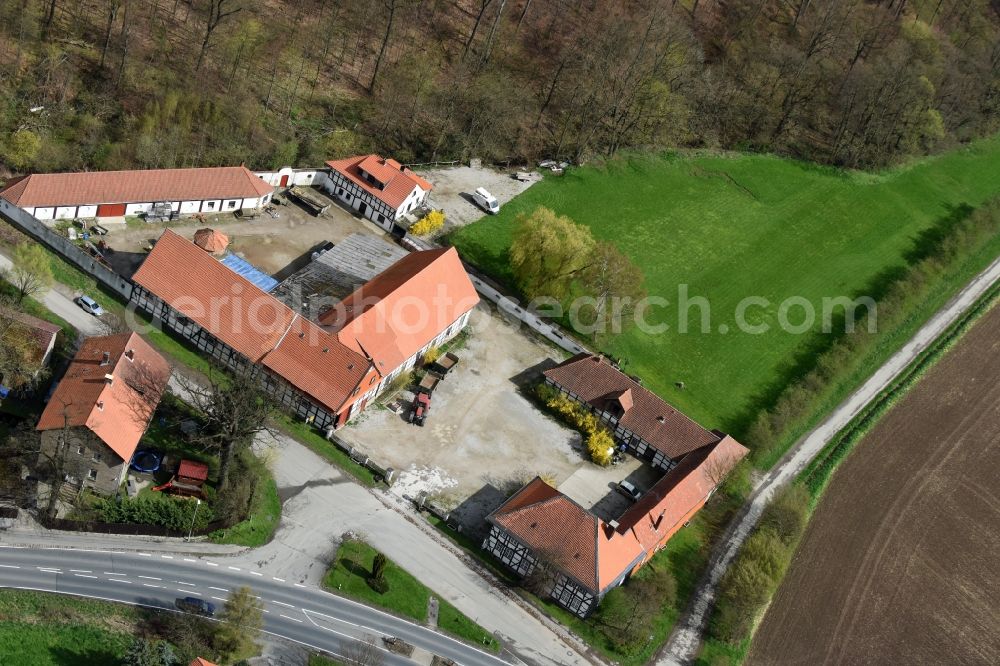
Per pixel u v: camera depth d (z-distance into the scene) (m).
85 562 102.12
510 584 113.19
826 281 171.62
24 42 150.12
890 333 165.88
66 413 100.62
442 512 117.25
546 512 113.19
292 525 111.56
